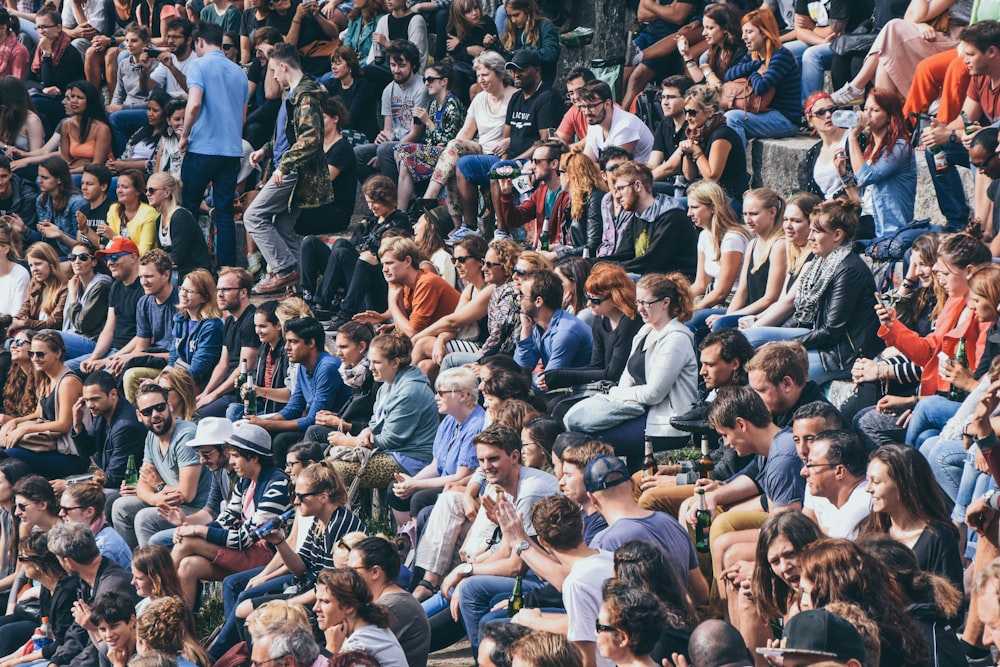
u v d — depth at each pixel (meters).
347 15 37.59
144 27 37.38
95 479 24.83
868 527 15.62
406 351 23.59
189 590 22.06
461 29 35.44
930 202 25.23
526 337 23.58
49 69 38.75
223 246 31.67
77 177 34.78
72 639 21.19
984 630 14.99
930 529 15.14
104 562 21.62
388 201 28.61
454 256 26.12
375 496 23.53
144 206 30.88
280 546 20.80
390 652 17.05
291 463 22.05
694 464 19.59
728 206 24.58
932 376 19.34
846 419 18.80
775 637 15.19
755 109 28.19
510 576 18.30
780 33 31.61
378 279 28.22
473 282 25.89
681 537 16.50
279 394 25.94
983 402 16.52
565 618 16.28
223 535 22.16
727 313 23.48
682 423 20.25
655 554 15.00
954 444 17.73
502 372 21.22
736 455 18.88
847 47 27.98
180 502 24.22
